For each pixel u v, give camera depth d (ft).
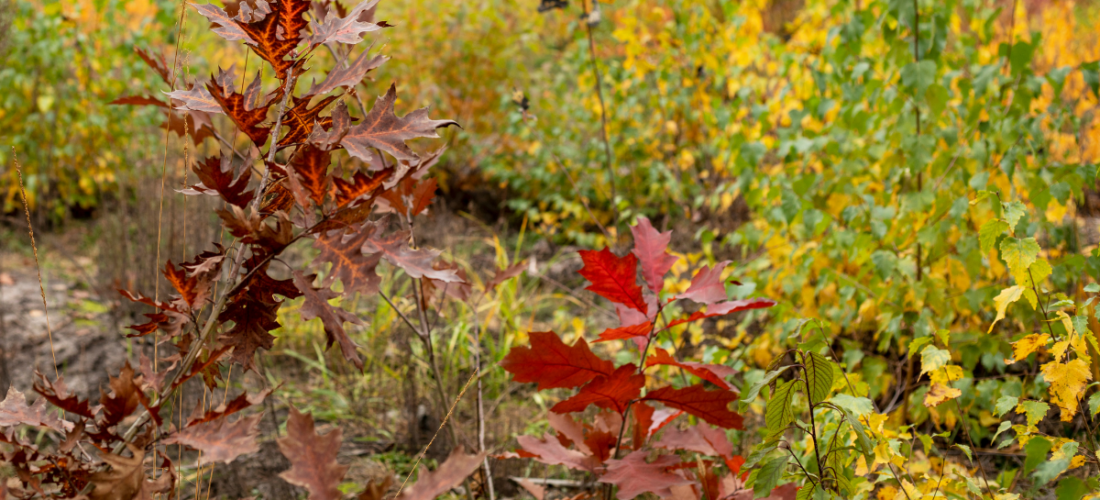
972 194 7.20
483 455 2.61
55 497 2.81
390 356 9.78
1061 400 3.95
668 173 14.39
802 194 7.59
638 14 14.82
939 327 6.96
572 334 9.62
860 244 7.23
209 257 3.13
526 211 17.51
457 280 3.16
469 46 18.02
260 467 7.28
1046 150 7.46
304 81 12.95
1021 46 6.73
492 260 14.62
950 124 7.71
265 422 8.23
